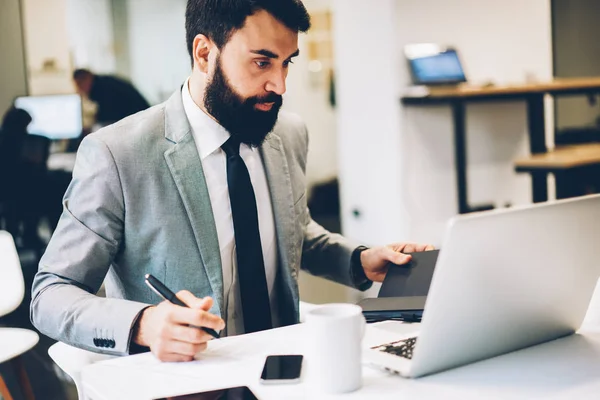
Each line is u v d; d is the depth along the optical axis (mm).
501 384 976
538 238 1010
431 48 4699
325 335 952
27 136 5082
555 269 1054
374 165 4980
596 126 5441
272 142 1661
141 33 6664
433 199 4914
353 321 959
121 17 6527
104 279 1604
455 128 4500
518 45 5141
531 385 970
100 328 1226
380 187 4957
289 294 1628
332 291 4258
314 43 7914
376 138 4926
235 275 1561
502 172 5168
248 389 990
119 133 1487
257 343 1198
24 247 5113
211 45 1446
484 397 931
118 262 1520
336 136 8023
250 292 1536
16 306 2305
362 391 962
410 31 4688
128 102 5352
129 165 1459
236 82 1428
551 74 5387
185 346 1104
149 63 6770
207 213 1493
